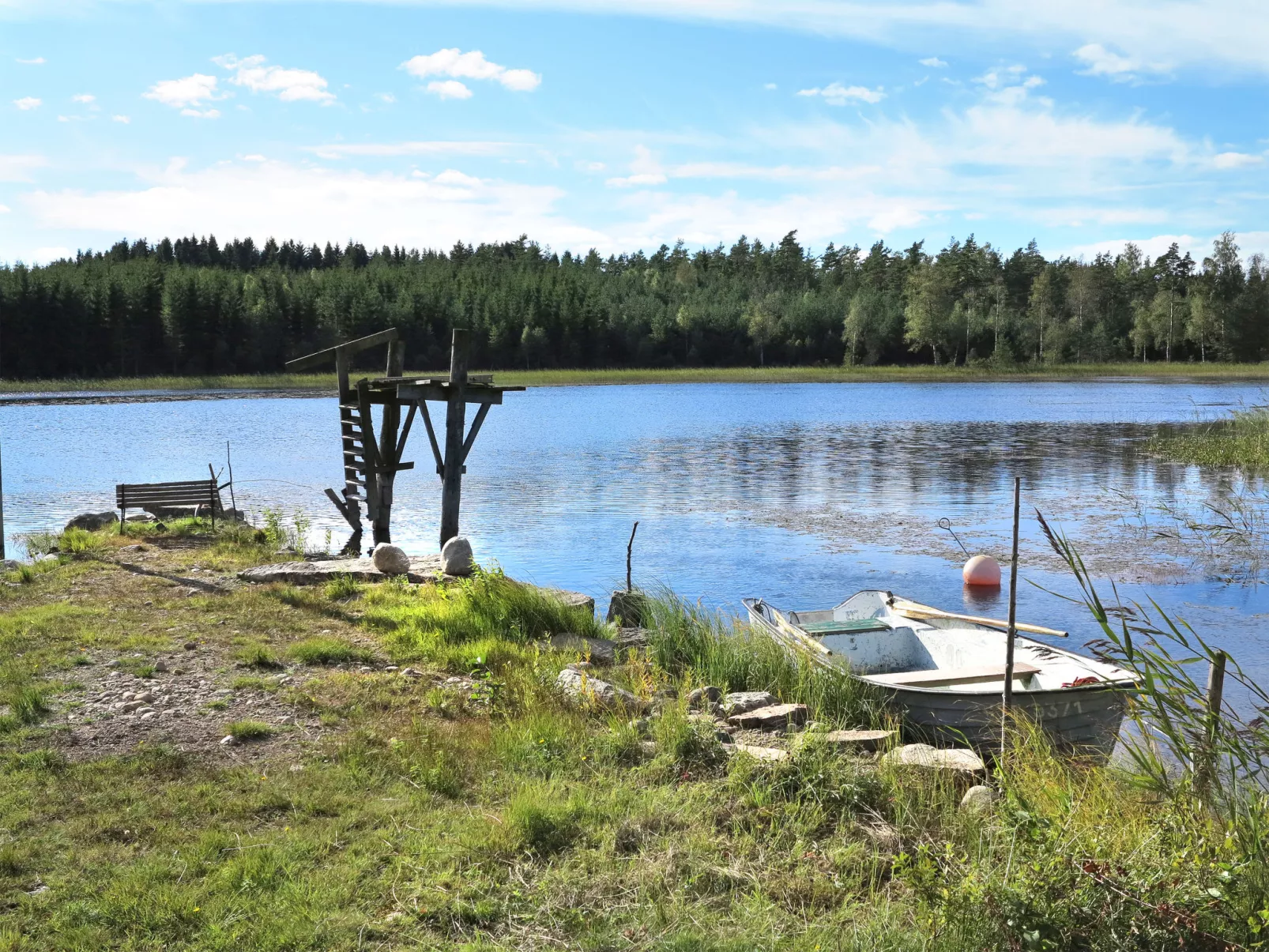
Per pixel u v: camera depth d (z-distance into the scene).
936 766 6.18
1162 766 5.30
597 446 36.50
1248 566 16.47
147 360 103.62
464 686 8.12
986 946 4.09
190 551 14.17
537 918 4.43
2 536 14.00
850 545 18.31
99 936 4.18
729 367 120.56
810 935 4.32
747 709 7.96
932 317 110.75
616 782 6.00
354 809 5.52
